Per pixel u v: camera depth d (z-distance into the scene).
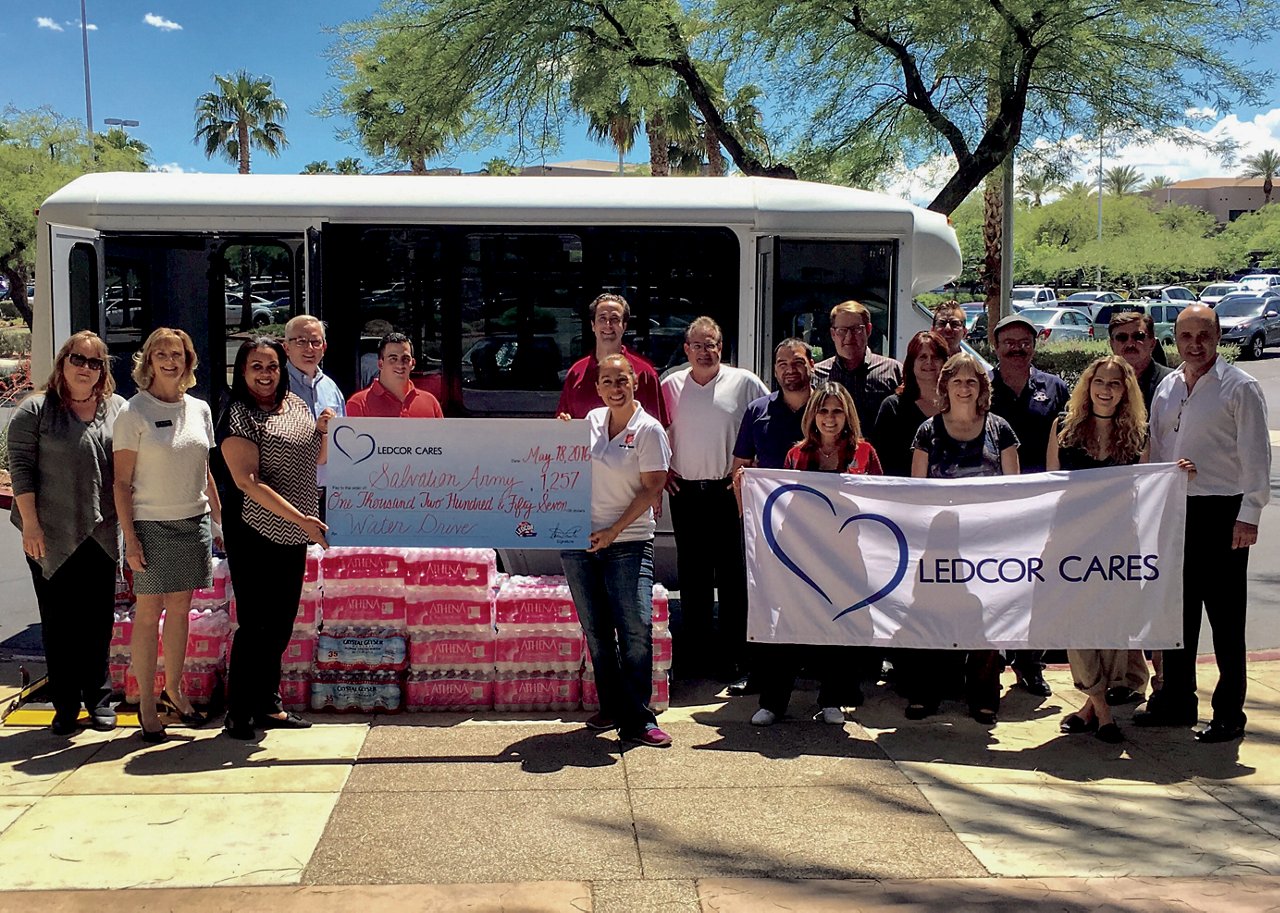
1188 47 14.78
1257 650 7.21
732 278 7.52
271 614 5.38
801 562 5.63
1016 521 5.56
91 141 34.53
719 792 4.85
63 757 5.16
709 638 6.62
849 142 15.73
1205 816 4.65
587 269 7.52
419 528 5.57
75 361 5.20
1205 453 5.47
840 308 6.45
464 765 5.13
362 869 4.11
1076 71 14.68
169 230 7.51
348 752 5.28
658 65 16.30
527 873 4.10
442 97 16.22
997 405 6.39
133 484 5.24
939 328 6.58
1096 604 5.51
